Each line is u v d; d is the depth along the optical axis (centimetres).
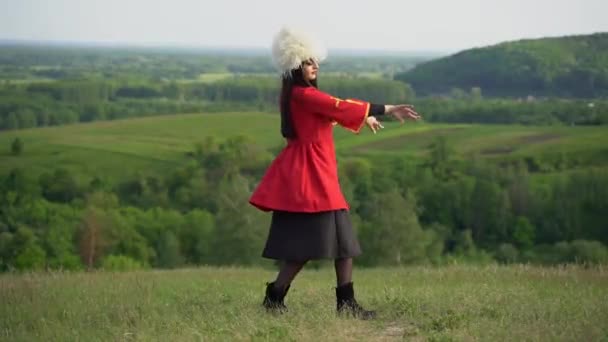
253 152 10031
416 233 6241
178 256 6700
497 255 7881
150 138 12544
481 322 719
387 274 1567
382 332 722
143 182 9519
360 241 6309
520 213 8619
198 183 9094
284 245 761
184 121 14075
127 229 6681
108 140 12344
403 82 19462
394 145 11838
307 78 763
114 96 19588
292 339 681
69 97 17738
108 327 788
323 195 753
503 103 15138
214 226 6288
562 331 664
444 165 9944
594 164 10294
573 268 1426
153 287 1181
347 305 782
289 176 757
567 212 8400
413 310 796
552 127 13000
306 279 1504
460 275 1363
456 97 18338
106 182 9525
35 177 9462
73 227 6788
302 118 758
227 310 826
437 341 659
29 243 6241
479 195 8481
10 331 807
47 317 891
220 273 1745
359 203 7781
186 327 752
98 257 6494
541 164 10419
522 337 649
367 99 17738
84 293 1091
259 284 1286
